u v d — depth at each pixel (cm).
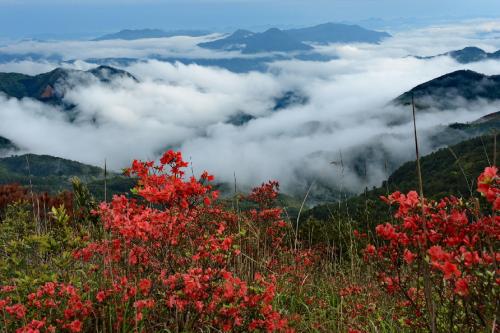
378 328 432
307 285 592
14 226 593
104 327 335
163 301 355
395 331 406
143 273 388
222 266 390
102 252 398
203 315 357
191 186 382
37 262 461
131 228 362
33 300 351
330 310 517
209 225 465
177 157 426
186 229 392
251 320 360
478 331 275
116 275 388
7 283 400
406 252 290
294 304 534
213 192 405
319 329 459
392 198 306
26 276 365
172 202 389
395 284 319
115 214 394
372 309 452
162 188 414
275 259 645
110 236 413
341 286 581
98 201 444
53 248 394
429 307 274
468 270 247
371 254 317
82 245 418
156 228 373
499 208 244
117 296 365
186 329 339
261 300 361
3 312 353
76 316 347
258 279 403
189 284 331
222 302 363
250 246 597
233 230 585
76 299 354
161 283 372
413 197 297
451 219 276
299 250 710
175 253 389
